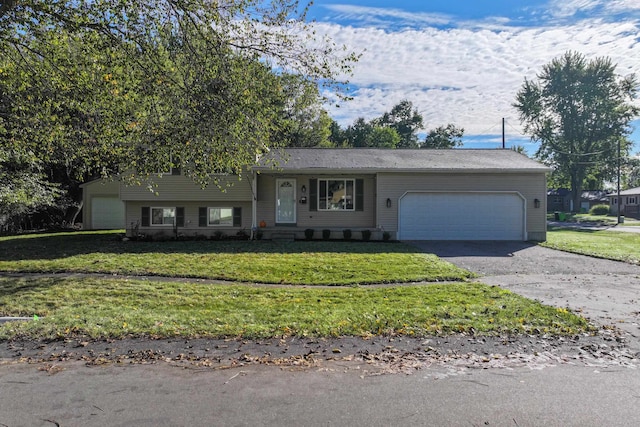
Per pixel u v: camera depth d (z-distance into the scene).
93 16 8.08
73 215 26.86
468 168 17.78
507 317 6.35
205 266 11.34
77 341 5.31
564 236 21.39
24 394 3.88
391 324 5.98
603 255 13.76
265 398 3.82
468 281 9.71
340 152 20.77
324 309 6.89
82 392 3.93
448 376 4.33
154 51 8.86
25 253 13.66
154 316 6.34
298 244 16.20
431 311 6.66
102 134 10.02
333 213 18.91
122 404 3.70
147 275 10.31
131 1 7.96
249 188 18.45
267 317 6.36
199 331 5.66
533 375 4.35
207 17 8.41
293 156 19.69
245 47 9.07
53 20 8.05
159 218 18.66
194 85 8.95
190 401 3.76
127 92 9.27
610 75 48.75
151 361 4.71
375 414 3.53
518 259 13.14
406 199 18.12
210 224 18.81
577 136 50.59
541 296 7.98
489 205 18.20
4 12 7.64
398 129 67.31
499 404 3.71
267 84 9.70
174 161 11.42
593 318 6.40
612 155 49.81
